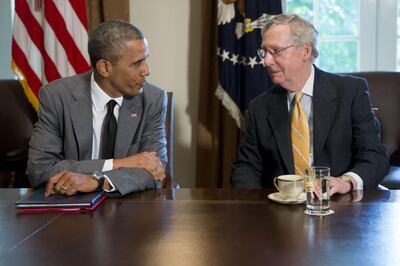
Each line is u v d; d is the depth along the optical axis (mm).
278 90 2035
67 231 1249
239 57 2949
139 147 2025
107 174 1635
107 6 2953
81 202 1429
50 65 2881
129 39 1849
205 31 3037
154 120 2053
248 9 2855
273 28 1894
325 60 3213
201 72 3074
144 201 1528
